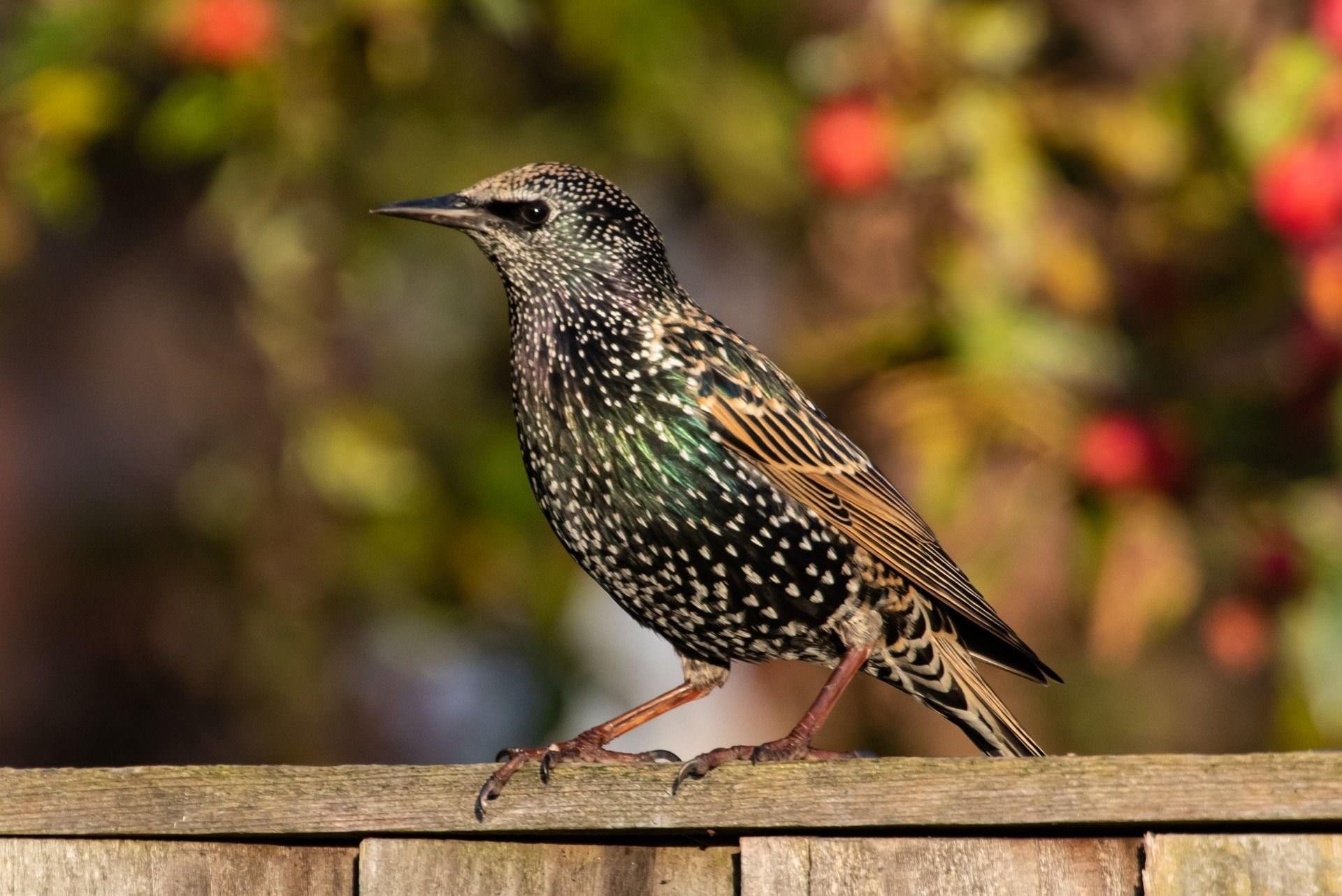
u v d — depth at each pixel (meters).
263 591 13.25
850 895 6.46
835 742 12.44
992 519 10.39
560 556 13.09
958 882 6.40
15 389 13.21
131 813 6.93
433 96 12.10
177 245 13.28
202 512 13.17
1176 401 10.18
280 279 12.23
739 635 8.34
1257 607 10.09
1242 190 10.09
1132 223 10.45
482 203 8.27
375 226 12.44
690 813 6.58
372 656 13.88
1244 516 10.02
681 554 8.09
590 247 8.20
